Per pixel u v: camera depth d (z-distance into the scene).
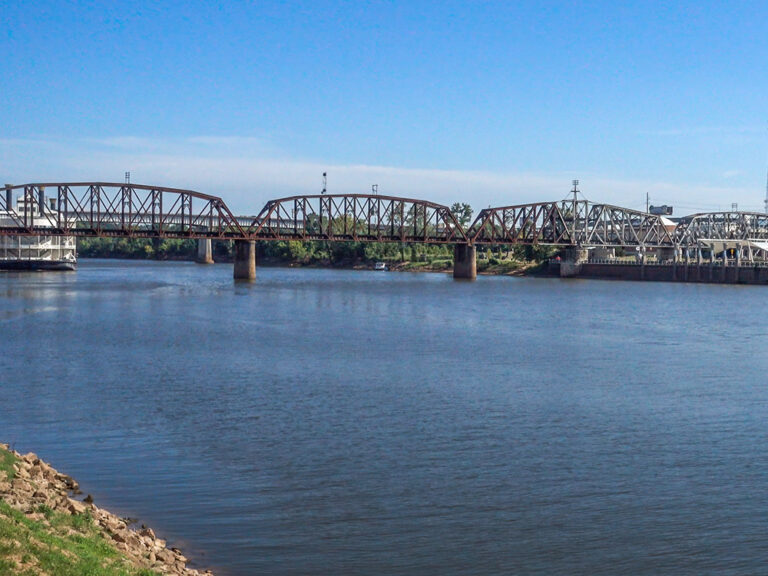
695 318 121.81
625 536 31.47
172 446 42.50
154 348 79.56
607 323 112.88
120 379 61.53
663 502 35.03
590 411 52.16
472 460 40.75
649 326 108.94
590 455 41.88
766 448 43.53
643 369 69.88
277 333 94.94
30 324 98.62
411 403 53.94
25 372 63.84
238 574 27.58
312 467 39.28
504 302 152.62
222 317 113.88
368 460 40.50
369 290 182.88
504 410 52.09
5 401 52.53
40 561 22.36
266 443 43.34
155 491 35.38
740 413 51.94
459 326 106.38
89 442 42.94
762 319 120.31
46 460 39.56
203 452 41.47
